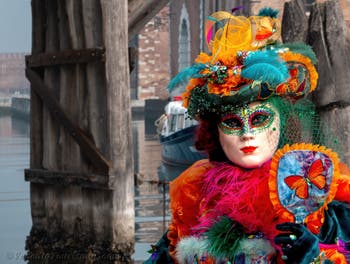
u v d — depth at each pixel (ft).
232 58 7.32
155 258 7.89
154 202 40.83
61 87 27.20
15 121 159.53
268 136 7.33
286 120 7.44
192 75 7.48
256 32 7.45
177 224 7.75
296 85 7.34
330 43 17.84
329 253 6.91
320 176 6.94
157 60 158.40
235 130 7.37
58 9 27.22
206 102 7.50
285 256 6.77
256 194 7.26
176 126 65.62
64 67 27.07
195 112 7.73
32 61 27.96
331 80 17.54
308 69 7.38
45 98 27.63
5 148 88.22
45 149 28.25
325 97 17.49
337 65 17.67
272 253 7.17
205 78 7.40
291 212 6.97
